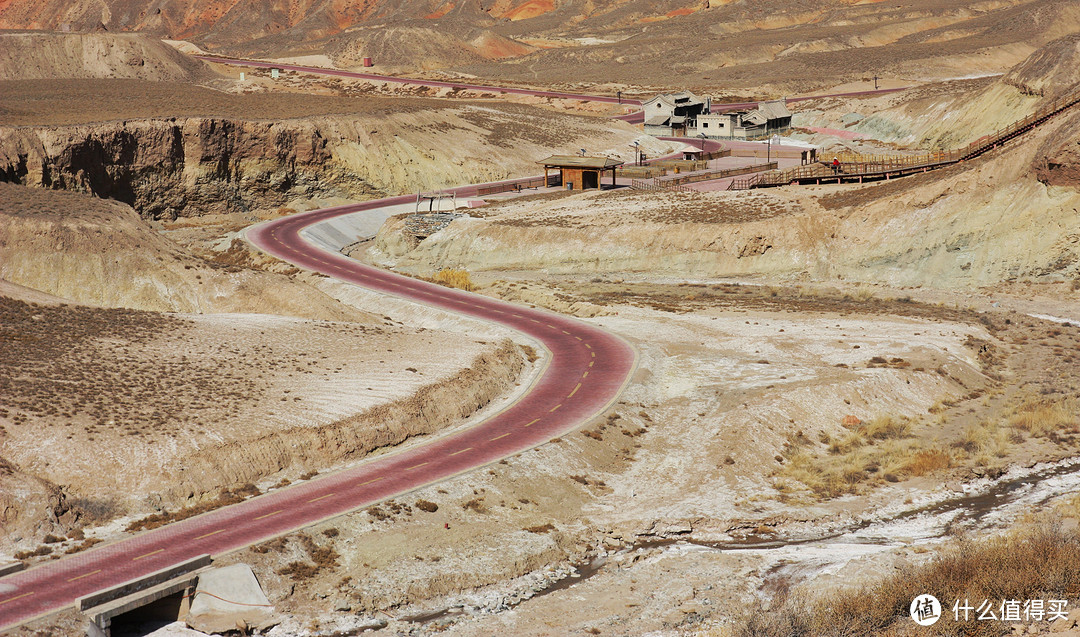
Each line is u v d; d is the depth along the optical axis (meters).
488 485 48.53
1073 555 35.34
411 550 42.75
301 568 40.78
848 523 47.31
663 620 37.50
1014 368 68.62
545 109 186.25
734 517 47.84
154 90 172.25
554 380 64.19
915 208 95.88
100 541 42.06
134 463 46.59
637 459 54.38
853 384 61.03
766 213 102.75
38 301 66.94
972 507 47.97
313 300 79.75
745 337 73.06
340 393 56.56
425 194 140.75
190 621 37.53
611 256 102.38
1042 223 87.38
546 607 39.72
